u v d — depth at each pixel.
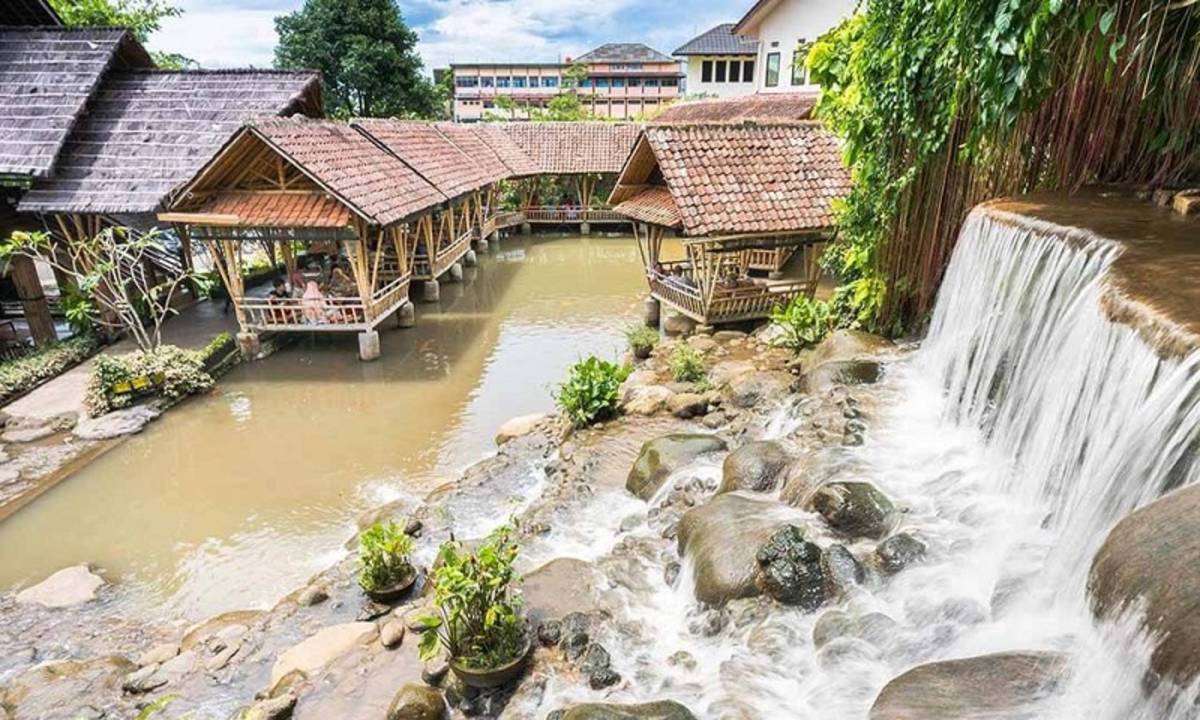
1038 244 6.18
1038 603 4.23
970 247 7.56
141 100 16.38
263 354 14.96
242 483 10.05
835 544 5.44
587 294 20.31
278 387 13.42
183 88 16.81
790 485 6.55
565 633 5.59
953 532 5.33
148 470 10.43
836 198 12.58
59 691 6.11
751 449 7.21
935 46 8.12
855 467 6.40
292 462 10.63
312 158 13.79
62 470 10.30
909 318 9.95
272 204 13.86
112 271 13.04
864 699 4.16
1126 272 4.99
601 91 70.81
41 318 14.39
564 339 16.11
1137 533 3.12
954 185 8.81
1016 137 8.04
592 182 30.48
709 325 13.27
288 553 8.44
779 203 12.66
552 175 30.06
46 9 16.80
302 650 6.09
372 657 5.92
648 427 9.62
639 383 11.07
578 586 6.18
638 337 13.58
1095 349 4.83
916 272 9.61
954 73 7.97
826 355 9.83
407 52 40.06
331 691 5.55
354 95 38.88
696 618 5.48
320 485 9.96
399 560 7.00
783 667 4.65
